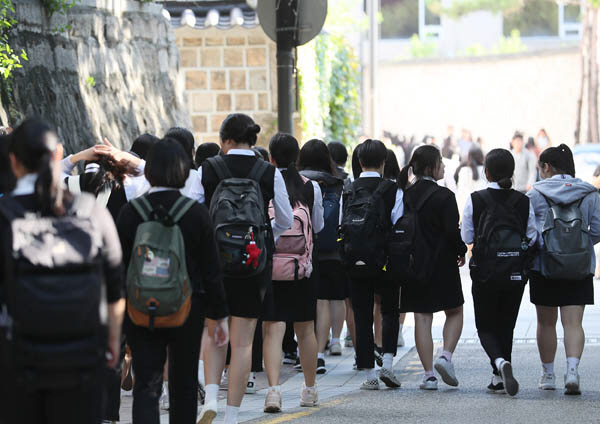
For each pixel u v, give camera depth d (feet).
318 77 192.13
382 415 77.10
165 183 57.41
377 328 103.30
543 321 87.66
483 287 84.79
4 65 95.76
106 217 45.73
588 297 85.61
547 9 428.56
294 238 77.66
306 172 99.14
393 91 407.44
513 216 84.43
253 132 70.18
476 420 74.64
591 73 378.94
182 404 57.98
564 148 86.63
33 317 42.14
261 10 103.65
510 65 395.96
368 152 88.99
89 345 43.04
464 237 86.12
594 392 86.89
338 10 226.99
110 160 68.08
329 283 100.07
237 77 175.83
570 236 83.71
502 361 83.71
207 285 57.52
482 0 403.75
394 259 87.45
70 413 43.24
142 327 56.75
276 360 79.00
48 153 44.50
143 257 55.16
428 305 87.97
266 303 69.05
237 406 69.92
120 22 126.21
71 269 43.11
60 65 113.19
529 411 78.13
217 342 58.70
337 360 108.99
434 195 87.15
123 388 90.27
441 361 87.76
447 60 402.52
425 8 441.27
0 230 43.50
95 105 118.42
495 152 85.56
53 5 111.65
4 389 42.98
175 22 170.60
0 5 97.60
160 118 130.41
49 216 44.06
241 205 67.05
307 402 81.92
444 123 404.36
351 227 87.51
